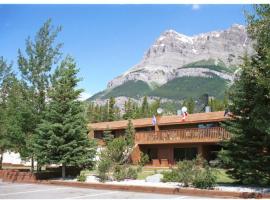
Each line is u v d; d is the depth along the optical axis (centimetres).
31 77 2970
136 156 4412
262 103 1680
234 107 1944
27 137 2931
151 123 4575
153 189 1970
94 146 2764
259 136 1892
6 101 3541
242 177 1966
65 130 2658
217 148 4016
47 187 2386
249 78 1778
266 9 1575
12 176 2938
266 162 1867
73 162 2631
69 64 2833
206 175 1892
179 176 2005
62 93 2750
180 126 4341
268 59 1472
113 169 2519
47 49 2995
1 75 3600
